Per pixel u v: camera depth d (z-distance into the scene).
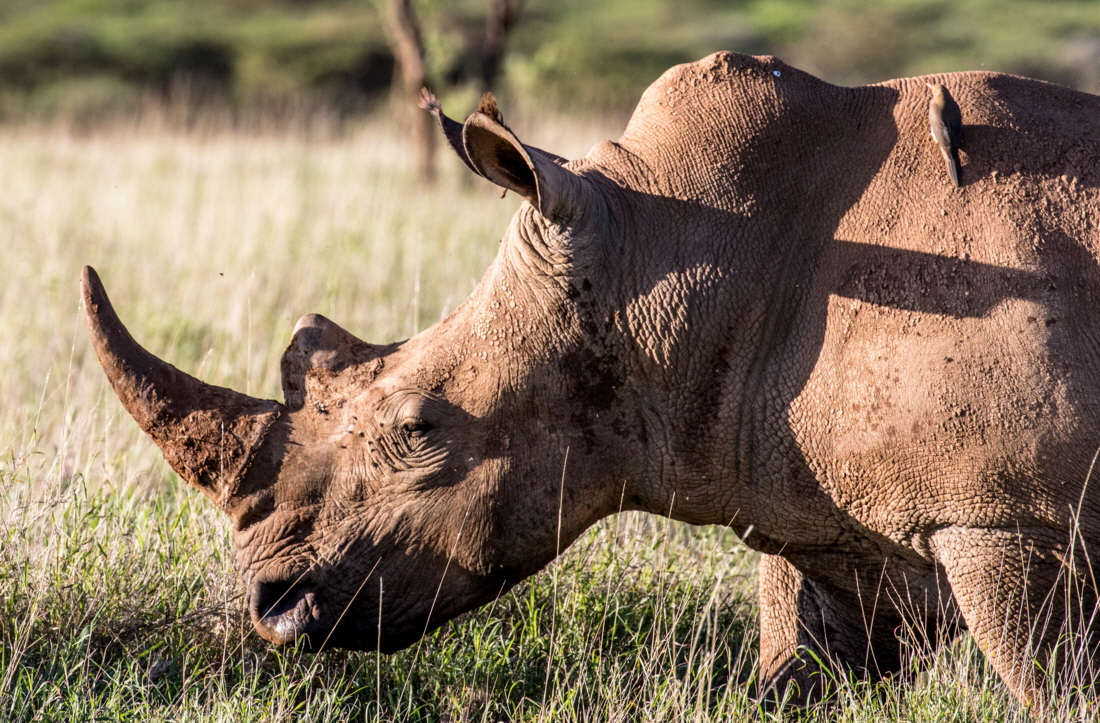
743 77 15.38
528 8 186.25
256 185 47.22
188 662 16.55
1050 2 154.75
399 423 14.51
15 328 28.88
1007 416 13.64
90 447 20.78
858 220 14.54
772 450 14.81
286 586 14.74
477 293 15.20
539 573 18.88
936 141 14.47
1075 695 14.54
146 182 50.06
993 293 13.84
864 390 14.16
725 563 19.81
